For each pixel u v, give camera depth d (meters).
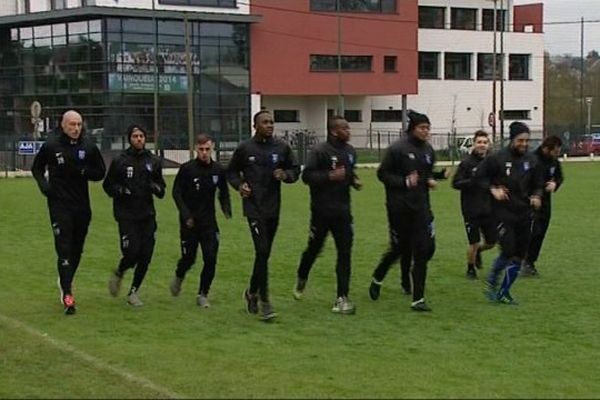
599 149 61.25
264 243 9.65
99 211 22.78
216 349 8.23
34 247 15.96
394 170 10.08
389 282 12.18
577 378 7.33
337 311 10.07
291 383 7.05
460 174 12.36
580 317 9.88
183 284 12.02
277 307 10.45
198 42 52.56
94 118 50.00
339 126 9.80
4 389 6.81
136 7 50.66
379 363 7.74
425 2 65.31
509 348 8.38
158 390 6.76
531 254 12.68
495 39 58.81
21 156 47.53
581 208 23.34
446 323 9.54
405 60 61.56
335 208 9.91
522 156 10.45
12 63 53.78
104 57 49.38
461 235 17.66
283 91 56.59
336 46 58.50
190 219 10.15
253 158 9.59
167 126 51.59
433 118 65.94
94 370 7.34
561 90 86.62
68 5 52.66
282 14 56.16
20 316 9.82
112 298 10.95
